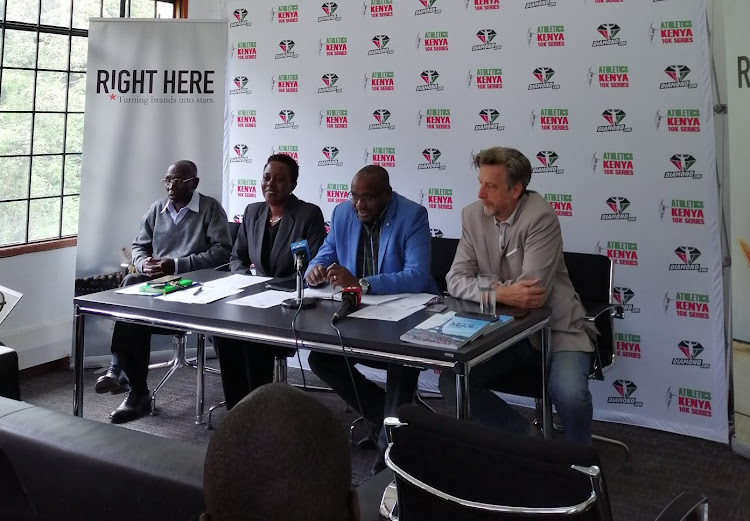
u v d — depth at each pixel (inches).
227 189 169.6
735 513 96.8
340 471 24.8
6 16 149.9
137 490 49.0
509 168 101.0
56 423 55.2
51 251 157.8
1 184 152.3
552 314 99.0
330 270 98.3
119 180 159.6
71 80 165.2
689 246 125.4
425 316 88.4
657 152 126.2
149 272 138.9
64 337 160.6
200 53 160.1
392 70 148.1
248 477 23.5
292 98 159.9
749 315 114.2
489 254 105.3
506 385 101.9
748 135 110.7
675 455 118.3
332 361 115.0
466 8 139.4
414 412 49.6
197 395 128.6
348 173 155.9
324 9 153.9
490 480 47.5
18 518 56.1
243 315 88.4
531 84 135.2
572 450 43.1
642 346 130.7
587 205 132.9
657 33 124.1
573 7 130.2
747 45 109.2
